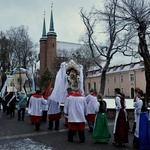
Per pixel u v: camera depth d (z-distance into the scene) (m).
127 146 8.45
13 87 23.56
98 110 9.16
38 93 11.95
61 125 13.25
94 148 8.11
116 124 8.52
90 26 35.78
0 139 9.48
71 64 14.13
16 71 24.03
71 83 13.97
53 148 8.02
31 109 11.65
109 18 28.05
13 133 10.80
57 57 70.06
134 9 21.14
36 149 7.84
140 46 19.83
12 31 54.62
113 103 23.52
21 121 14.89
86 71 59.19
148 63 19.45
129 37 24.14
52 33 86.75
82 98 9.22
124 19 22.48
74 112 9.04
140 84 57.75
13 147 8.12
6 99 18.73
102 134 9.00
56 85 12.38
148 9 20.92
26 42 54.56
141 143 7.88
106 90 70.06
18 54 53.19
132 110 16.00
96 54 46.69
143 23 20.00
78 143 8.86
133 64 60.72
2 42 51.66
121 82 64.44
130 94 60.88
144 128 7.94
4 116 17.64
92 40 35.91
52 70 68.94
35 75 56.19
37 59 56.50
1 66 50.59
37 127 11.62
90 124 11.30
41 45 89.75
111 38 29.98
